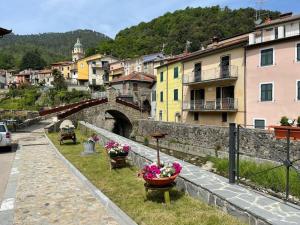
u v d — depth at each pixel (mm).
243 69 25578
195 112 31938
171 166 6539
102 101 34750
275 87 23031
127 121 39688
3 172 9734
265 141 18500
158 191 7008
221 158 20250
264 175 12141
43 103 57688
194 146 25312
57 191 7410
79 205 6375
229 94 27641
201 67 30703
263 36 29156
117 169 9656
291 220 4504
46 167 10328
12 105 55031
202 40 64062
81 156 12203
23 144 16594
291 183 11031
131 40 95125
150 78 50062
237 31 58344
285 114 22391
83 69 78188
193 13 80562
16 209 6137
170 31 82500
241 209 5102
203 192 6254
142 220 5453
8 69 121875
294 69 21859
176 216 5562
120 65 71688
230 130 6598
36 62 118562
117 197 6809
